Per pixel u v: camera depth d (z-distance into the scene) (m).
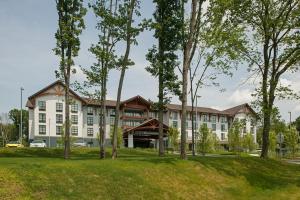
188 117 101.38
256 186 24.00
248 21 31.53
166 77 34.41
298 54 31.12
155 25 26.94
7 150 35.44
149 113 95.12
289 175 27.88
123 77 27.08
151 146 82.38
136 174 19.38
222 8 27.89
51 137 85.69
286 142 69.62
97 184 17.14
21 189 14.84
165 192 18.88
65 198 15.36
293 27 30.86
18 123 126.56
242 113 110.62
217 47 31.39
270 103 31.62
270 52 31.75
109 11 26.62
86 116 88.44
